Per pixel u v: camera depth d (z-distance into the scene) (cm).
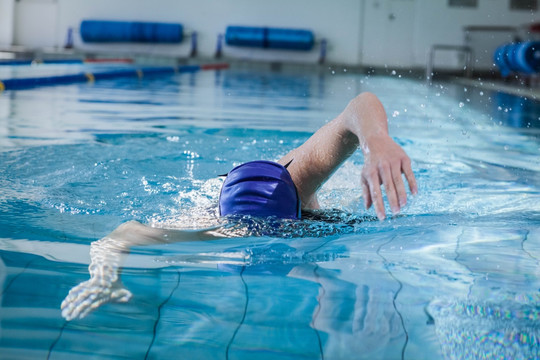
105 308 90
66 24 1222
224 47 1232
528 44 768
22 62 865
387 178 108
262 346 79
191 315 88
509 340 83
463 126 405
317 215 155
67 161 218
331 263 115
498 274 111
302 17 1211
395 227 146
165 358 75
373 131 121
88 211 152
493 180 219
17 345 78
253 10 1216
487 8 1161
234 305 93
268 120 395
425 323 88
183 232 132
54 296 95
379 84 861
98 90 565
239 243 128
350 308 93
